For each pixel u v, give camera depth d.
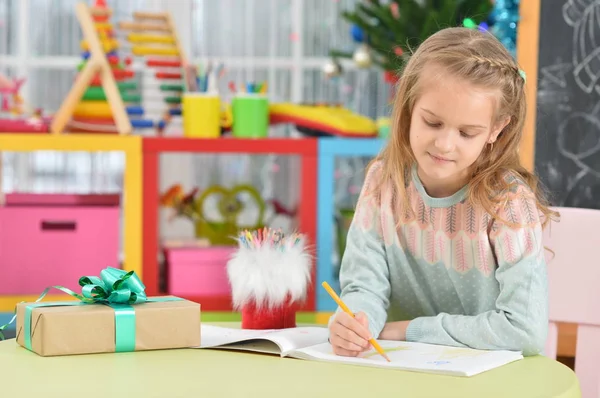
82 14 2.84
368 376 1.12
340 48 3.65
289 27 3.66
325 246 2.88
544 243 1.62
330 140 2.88
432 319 1.39
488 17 2.87
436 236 1.49
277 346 1.28
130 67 3.48
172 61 2.99
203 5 3.62
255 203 3.56
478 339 1.33
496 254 1.43
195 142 2.83
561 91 2.60
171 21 3.02
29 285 2.82
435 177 1.36
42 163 3.54
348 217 3.13
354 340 1.23
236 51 3.65
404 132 1.48
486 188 1.44
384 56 3.11
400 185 1.50
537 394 1.04
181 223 3.56
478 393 1.04
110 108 2.88
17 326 1.29
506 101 1.39
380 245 1.54
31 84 3.57
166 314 1.26
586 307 1.60
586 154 2.59
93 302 1.30
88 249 2.84
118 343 1.23
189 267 2.87
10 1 3.56
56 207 2.82
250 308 1.44
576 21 2.59
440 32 1.45
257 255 1.44
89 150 2.78
